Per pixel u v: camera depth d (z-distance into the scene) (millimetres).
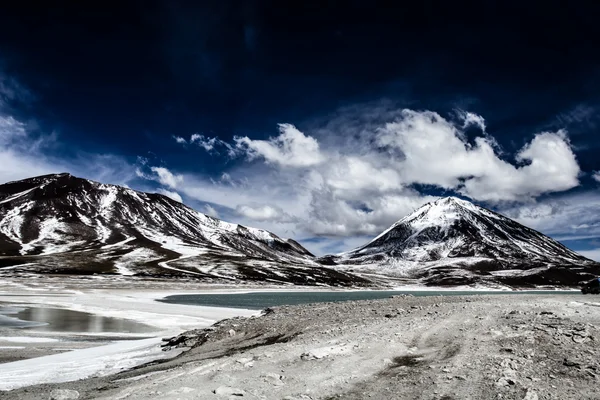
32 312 66500
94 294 127688
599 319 17438
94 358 26844
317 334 21594
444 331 18344
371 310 27500
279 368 14773
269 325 28031
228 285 197625
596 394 10727
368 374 13766
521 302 24750
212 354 22875
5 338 38250
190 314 65938
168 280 196375
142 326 49969
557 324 16766
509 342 15359
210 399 11562
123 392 13266
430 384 12336
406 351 16297
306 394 12070
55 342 36188
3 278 168375
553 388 11336
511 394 11086
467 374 12781
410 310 25562
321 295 160875
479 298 29672
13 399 15633
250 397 11852
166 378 14812
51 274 190375
